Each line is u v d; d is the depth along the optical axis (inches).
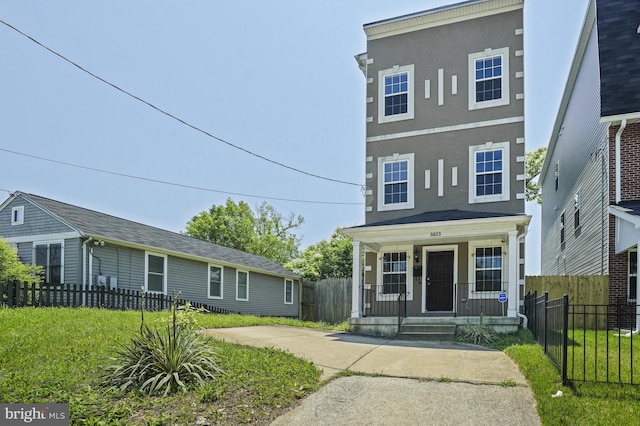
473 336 439.8
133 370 234.2
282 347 359.3
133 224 805.2
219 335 392.5
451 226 500.1
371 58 645.3
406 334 479.8
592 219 588.1
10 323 348.2
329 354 342.3
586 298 515.5
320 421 206.1
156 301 644.7
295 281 1099.9
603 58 531.5
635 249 480.1
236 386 236.8
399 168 613.6
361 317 529.0
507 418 204.5
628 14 549.6
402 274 596.1
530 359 297.6
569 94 730.8
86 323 372.2
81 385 227.1
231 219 1541.6
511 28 583.2
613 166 510.0
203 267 812.6
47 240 630.5
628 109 495.2
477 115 584.1
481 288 558.9
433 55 614.9
